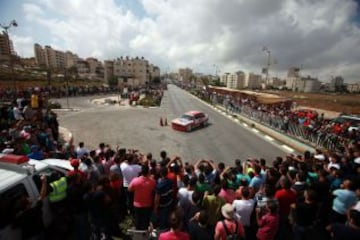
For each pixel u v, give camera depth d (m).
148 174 5.26
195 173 6.12
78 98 42.25
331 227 4.20
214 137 18.05
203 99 53.09
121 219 5.80
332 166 6.69
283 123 19.52
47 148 9.48
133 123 21.83
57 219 4.51
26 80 50.12
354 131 14.80
